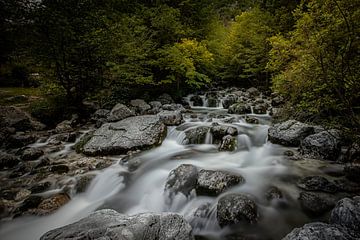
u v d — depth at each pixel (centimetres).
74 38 1041
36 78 1808
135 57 1270
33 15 974
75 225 335
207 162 680
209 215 445
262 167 633
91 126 1091
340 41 509
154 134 831
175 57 1355
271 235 398
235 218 414
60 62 1127
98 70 1236
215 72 2016
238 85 2216
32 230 451
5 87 1748
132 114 1077
